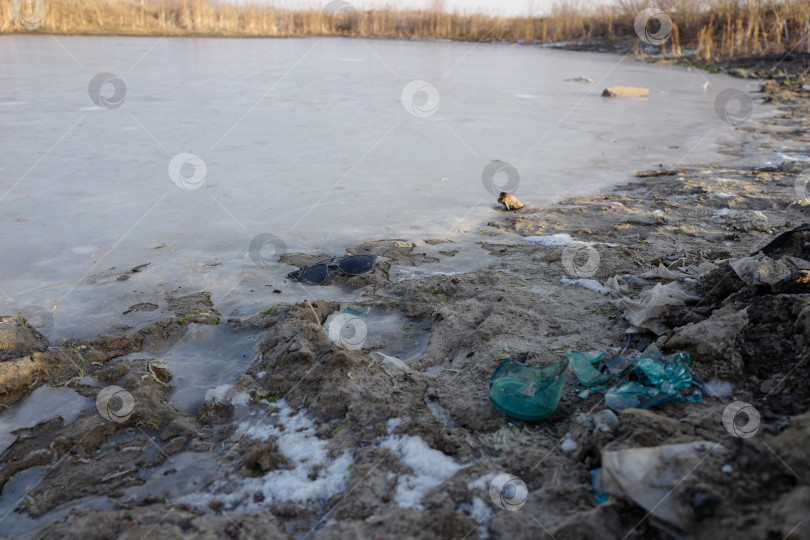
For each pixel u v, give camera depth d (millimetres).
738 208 6188
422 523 2291
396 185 7070
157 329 3879
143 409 3129
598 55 27281
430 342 3730
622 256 4898
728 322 3189
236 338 3863
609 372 3209
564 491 2428
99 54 21453
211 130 9711
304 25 37344
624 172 7938
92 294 4355
